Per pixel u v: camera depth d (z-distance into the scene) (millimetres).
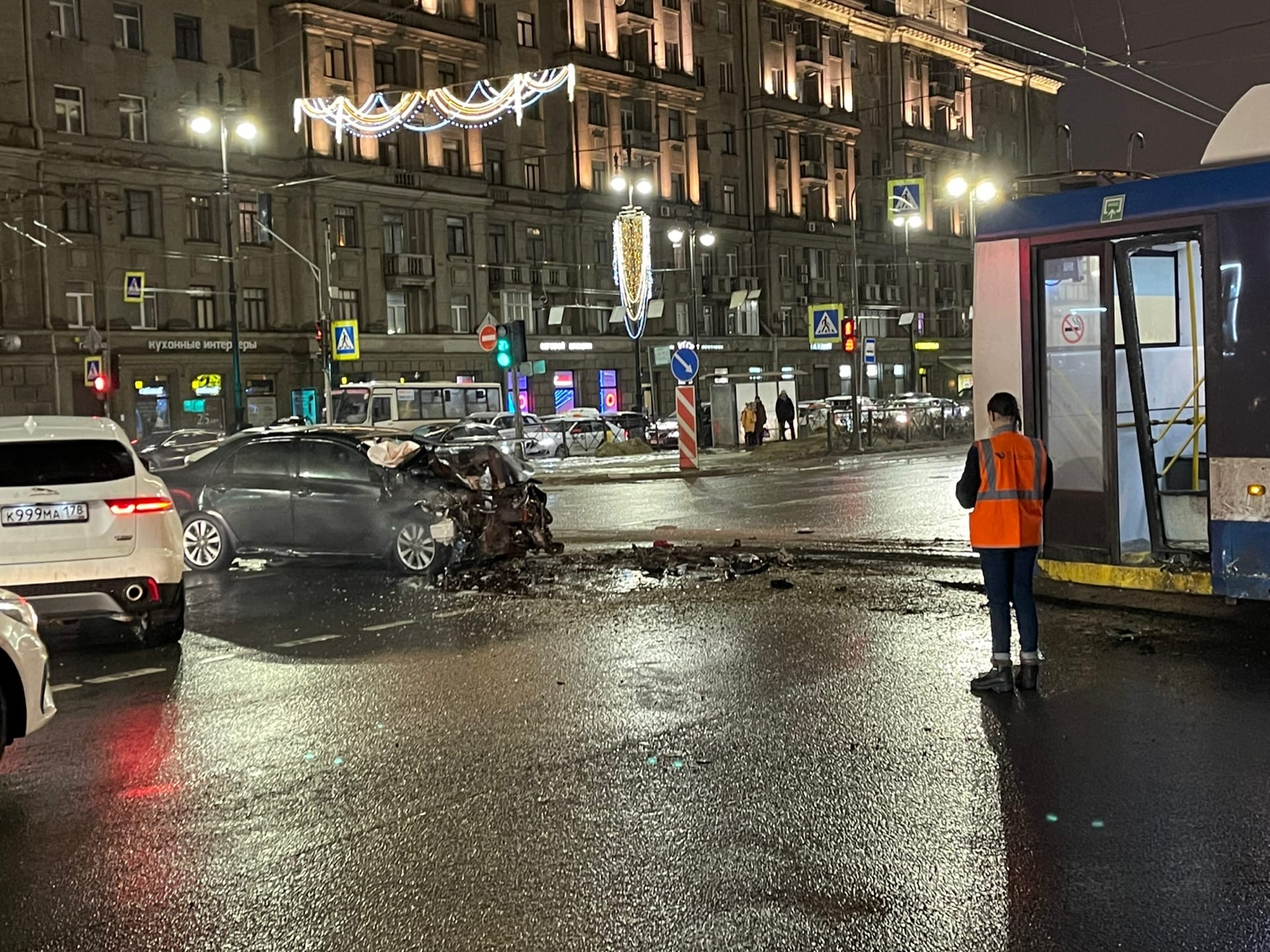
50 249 42312
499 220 56094
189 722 7117
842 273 72312
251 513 13336
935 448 38062
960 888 4398
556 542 14797
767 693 7320
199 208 46469
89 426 9039
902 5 76812
